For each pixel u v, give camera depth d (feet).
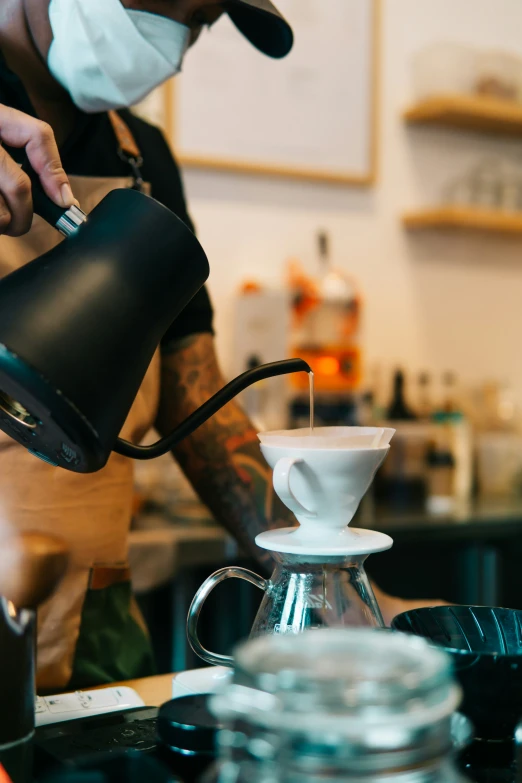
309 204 8.38
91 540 3.30
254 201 8.13
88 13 2.84
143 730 2.02
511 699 1.84
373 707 1.26
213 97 7.87
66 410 1.81
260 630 2.11
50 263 2.03
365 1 8.51
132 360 1.98
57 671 3.23
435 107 8.33
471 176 8.84
